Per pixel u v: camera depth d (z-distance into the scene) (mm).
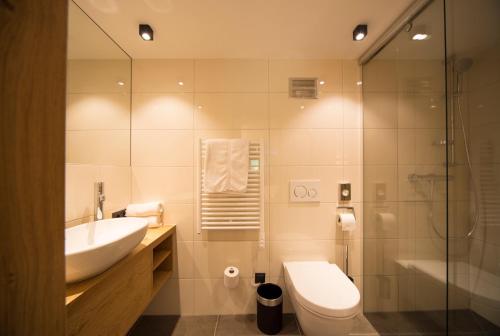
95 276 772
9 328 422
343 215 1537
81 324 668
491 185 1169
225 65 1596
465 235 1173
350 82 1599
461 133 1147
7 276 420
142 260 1077
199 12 1143
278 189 1595
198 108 1584
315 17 1193
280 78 1604
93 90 1256
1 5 412
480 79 1129
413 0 1091
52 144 463
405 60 1308
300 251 1591
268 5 1100
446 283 1171
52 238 463
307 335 1113
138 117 1573
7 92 421
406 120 1332
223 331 1401
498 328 1169
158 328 1430
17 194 428
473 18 1097
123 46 1438
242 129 1589
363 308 1609
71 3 1085
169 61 1586
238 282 1509
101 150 1311
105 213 1333
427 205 1250
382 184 1507
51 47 462
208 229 1541
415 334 1315
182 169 1574
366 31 1283
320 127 1610
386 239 1484
